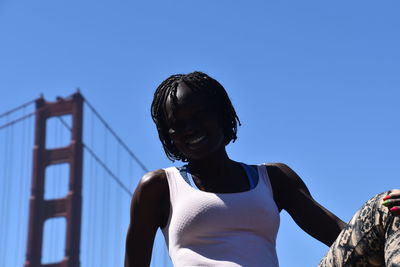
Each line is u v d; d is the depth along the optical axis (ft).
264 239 6.25
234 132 6.64
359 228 5.56
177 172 6.51
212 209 6.17
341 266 5.70
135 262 6.59
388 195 5.31
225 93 6.58
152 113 6.63
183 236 6.18
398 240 5.15
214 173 6.49
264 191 6.42
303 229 6.88
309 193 6.87
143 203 6.52
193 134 6.37
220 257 6.08
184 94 6.38
